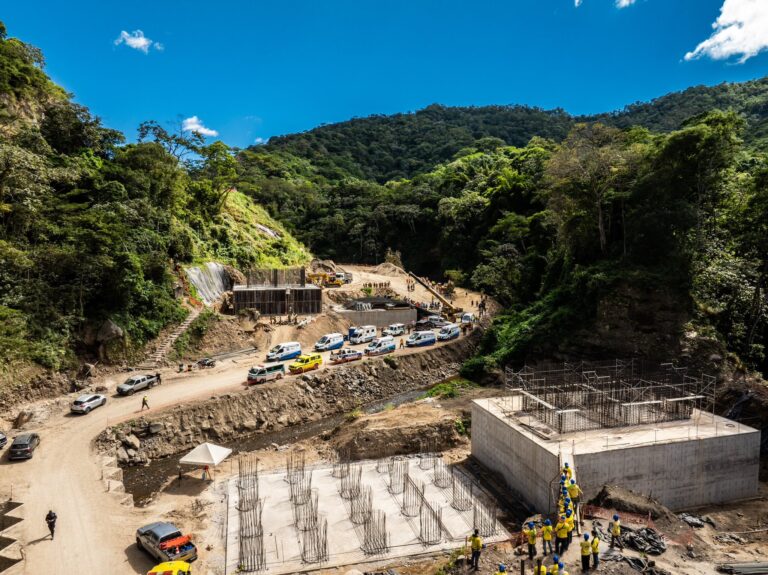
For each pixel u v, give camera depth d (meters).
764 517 37.31
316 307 89.94
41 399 52.97
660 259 69.94
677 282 66.56
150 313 69.31
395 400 66.50
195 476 43.00
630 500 34.34
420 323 91.12
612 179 75.12
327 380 63.94
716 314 66.00
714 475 39.16
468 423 53.59
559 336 74.06
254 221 134.38
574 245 83.88
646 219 68.62
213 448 41.66
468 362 75.81
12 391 50.81
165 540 30.33
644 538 31.00
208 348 71.56
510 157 186.50
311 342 80.31
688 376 56.56
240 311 81.50
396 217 167.38
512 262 112.44
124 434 47.66
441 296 114.81
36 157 65.38
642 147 75.38
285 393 59.47
